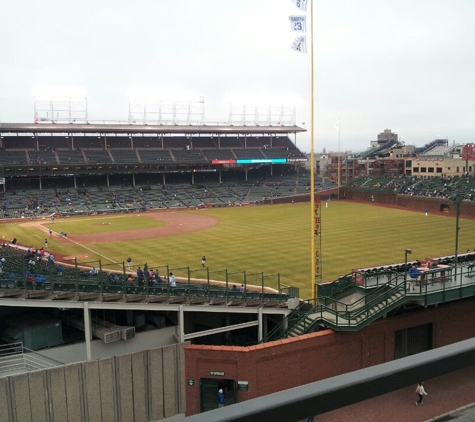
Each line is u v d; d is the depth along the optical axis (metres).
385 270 33.47
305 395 2.34
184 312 33.78
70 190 111.56
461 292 27.97
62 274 32.75
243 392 25.72
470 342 2.78
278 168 146.25
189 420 2.20
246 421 2.21
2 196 103.00
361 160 164.00
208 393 26.75
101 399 26.67
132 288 30.73
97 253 54.16
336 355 27.20
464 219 76.19
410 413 8.52
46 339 29.06
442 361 2.62
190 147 133.50
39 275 30.92
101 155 119.38
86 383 26.22
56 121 118.38
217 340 34.81
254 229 69.06
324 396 2.37
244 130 131.88
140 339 30.62
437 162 130.75
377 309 27.17
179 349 28.55
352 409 4.68
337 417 4.53
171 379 28.44
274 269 43.31
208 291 31.30
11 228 77.19
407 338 29.59
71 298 28.58
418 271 28.61
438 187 101.19
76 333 31.39
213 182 130.50
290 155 137.62
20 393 24.58
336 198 119.00
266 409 2.26
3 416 24.14
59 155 115.00
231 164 131.88
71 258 51.50
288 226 71.19
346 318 27.16
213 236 63.62
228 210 99.81
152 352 27.88
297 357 26.38
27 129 109.19
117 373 27.00
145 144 130.25
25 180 116.12
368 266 43.47
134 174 123.56
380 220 76.25
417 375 2.57
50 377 25.33
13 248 50.78
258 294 33.16
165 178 130.50
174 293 31.23
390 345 28.58
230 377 26.06
